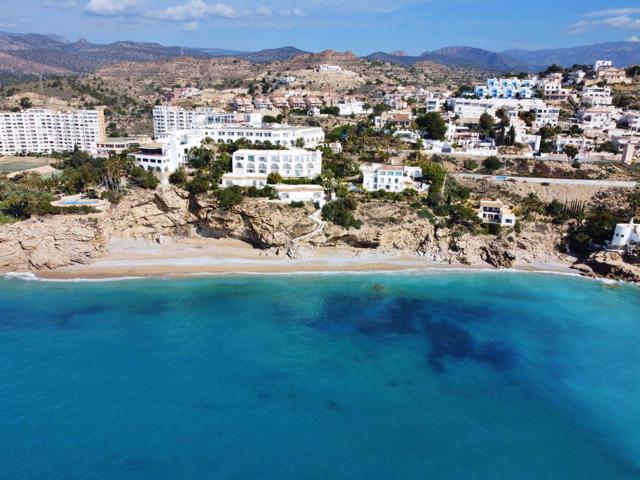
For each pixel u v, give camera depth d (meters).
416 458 58.84
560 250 122.25
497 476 56.69
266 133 160.62
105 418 63.69
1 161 194.50
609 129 185.00
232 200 115.00
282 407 66.94
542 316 94.75
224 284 103.81
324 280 107.31
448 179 145.00
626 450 61.59
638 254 112.06
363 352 80.62
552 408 68.81
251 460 57.75
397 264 116.50
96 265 110.31
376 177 132.00
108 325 86.00
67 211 112.31
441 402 69.12
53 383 70.12
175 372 73.50
